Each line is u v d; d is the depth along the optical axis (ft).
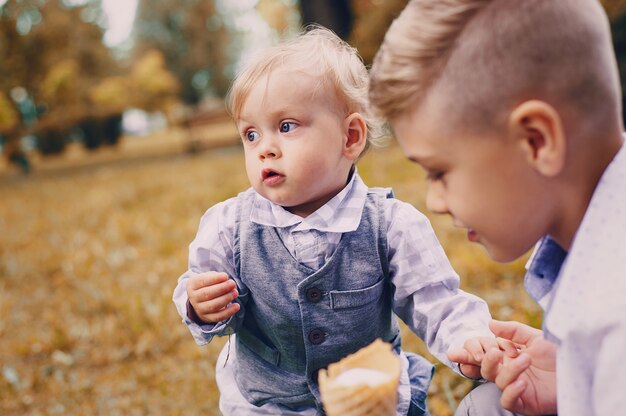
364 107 4.87
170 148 86.48
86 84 84.23
